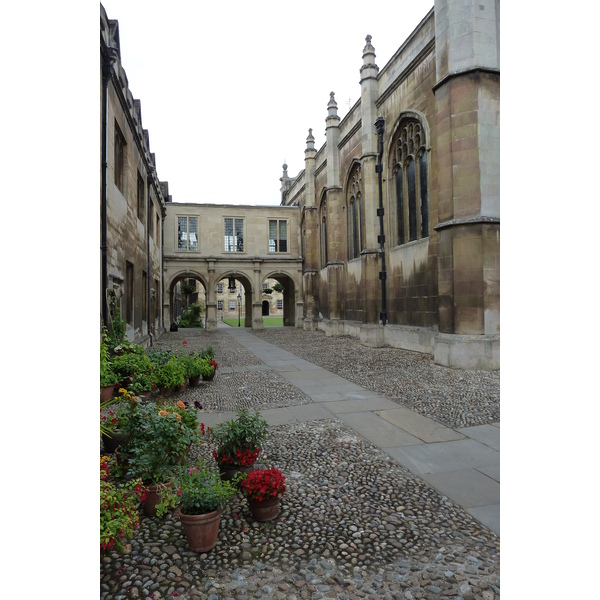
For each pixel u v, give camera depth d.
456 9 10.50
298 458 4.79
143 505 3.63
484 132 10.30
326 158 22.02
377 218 16.36
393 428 5.88
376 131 16.38
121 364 7.26
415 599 2.56
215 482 3.41
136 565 2.87
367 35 16.44
